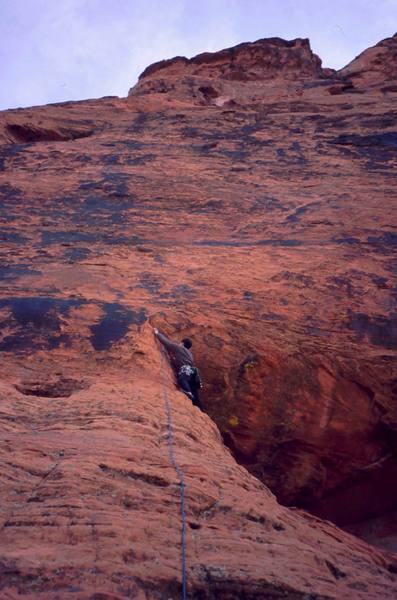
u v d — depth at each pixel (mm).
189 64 37000
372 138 20297
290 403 9789
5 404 7066
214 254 13352
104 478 5137
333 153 19688
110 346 9414
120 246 13859
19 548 4113
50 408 7148
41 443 5742
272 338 10367
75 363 9008
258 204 16359
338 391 9977
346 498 9828
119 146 20406
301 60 35969
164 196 16703
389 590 5086
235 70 35531
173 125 22250
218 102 31641
